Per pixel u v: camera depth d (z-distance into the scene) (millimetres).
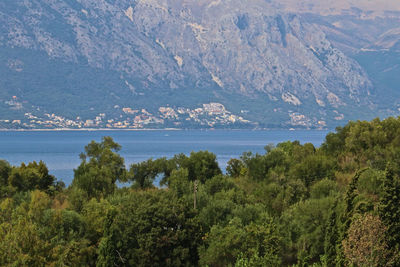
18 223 69812
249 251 77812
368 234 65438
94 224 84500
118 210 85938
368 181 95250
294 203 104062
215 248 79875
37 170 126750
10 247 65562
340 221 73250
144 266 78750
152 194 87750
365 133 148250
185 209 84688
